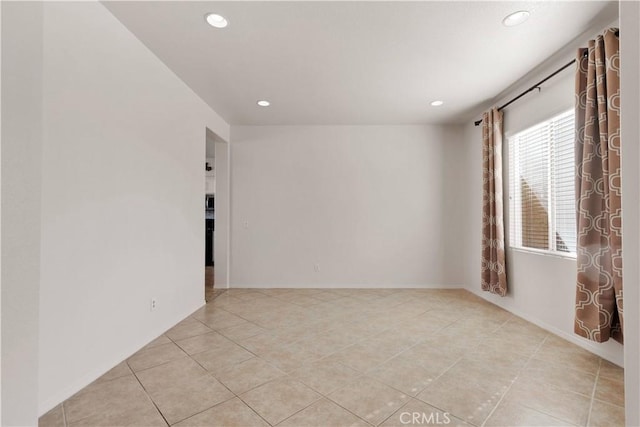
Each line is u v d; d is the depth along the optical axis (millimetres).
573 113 2607
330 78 3088
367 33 2324
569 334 2590
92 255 1974
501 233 3473
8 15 711
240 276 4691
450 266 4633
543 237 2977
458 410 1658
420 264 4652
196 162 3449
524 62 2748
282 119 4418
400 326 2949
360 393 1813
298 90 3383
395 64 2797
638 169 743
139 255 2445
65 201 1782
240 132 4727
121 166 2236
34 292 762
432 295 4176
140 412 1636
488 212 3732
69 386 1787
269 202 4699
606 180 2111
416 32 2309
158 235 2707
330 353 2355
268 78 3086
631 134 759
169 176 2885
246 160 4715
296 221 4691
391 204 4676
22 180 736
